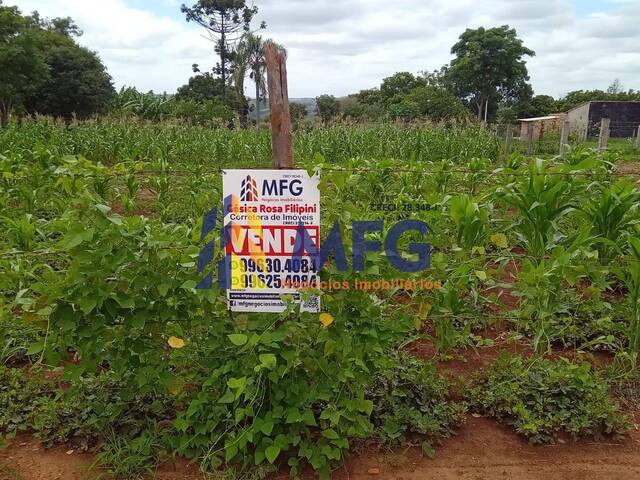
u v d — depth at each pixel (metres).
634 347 3.90
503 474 2.97
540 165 5.18
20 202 6.93
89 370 2.91
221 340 2.96
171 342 2.78
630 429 3.30
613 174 6.41
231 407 2.99
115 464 2.96
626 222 4.93
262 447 2.89
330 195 3.29
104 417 3.20
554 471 3.00
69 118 39.22
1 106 30.62
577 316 4.52
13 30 26.05
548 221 4.79
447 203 5.05
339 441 2.86
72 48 39.16
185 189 8.96
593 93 61.09
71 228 2.66
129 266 2.79
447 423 3.29
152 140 16.69
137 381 2.96
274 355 2.64
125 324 2.85
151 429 3.18
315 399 2.83
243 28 52.75
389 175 7.23
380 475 2.96
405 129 18.88
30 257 3.93
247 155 17.38
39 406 3.41
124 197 6.62
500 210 7.18
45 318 2.85
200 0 50.47
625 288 5.16
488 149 16.86
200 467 2.93
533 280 3.60
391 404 3.31
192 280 2.80
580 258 3.87
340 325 2.85
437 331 3.95
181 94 54.28
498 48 49.78
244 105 41.44
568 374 3.44
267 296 2.99
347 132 17.73
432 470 3.00
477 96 53.56
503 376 3.64
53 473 2.95
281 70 3.46
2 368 3.67
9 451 3.13
